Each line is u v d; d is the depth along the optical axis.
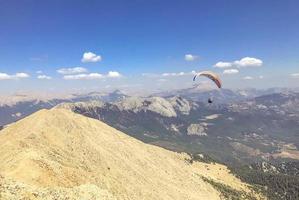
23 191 68.81
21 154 96.19
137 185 157.88
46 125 155.12
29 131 149.00
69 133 160.88
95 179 124.94
